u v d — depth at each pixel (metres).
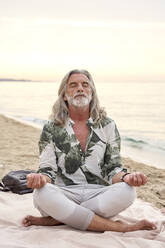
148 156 8.33
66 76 3.17
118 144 3.14
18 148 8.45
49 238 2.65
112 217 3.04
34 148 8.48
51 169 3.03
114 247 2.51
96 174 3.04
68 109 3.19
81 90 3.07
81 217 2.77
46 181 2.92
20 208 3.52
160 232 2.85
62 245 2.49
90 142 3.05
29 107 27.20
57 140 3.07
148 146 9.91
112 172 3.06
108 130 3.13
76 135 3.10
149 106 26.70
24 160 6.80
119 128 14.53
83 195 2.94
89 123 3.09
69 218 2.78
